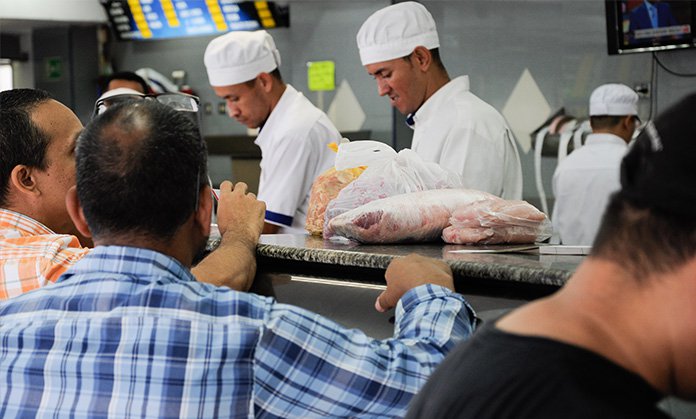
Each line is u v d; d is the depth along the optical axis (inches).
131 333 49.8
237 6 221.3
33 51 252.4
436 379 32.1
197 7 226.5
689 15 160.6
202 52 237.5
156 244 52.1
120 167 51.0
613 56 174.4
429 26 116.3
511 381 28.6
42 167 78.2
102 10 237.6
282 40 221.5
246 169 217.3
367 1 203.6
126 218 51.5
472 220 73.3
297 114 130.6
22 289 71.8
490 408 28.5
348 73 209.2
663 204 27.7
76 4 233.9
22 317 52.4
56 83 249.8
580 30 177.3
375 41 116.0
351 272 70.9
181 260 53.6
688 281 27.9
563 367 28.0
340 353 50.8
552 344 28.8
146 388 49.3
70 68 247.0
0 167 77.4
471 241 73.6
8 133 77.0
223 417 49.4
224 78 135.3
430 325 54.2
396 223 74.2
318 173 128.6
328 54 211.6
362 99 207.6
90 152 51.8
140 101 54.2
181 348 49.1
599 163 164.7
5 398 51.9
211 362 49.2
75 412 50.2
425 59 116.2
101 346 50.1
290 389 50.4
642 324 28.6
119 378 49.7
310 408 51.0
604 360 28.0
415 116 119.2
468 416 29.0
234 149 231.9
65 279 53.4
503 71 187.8
